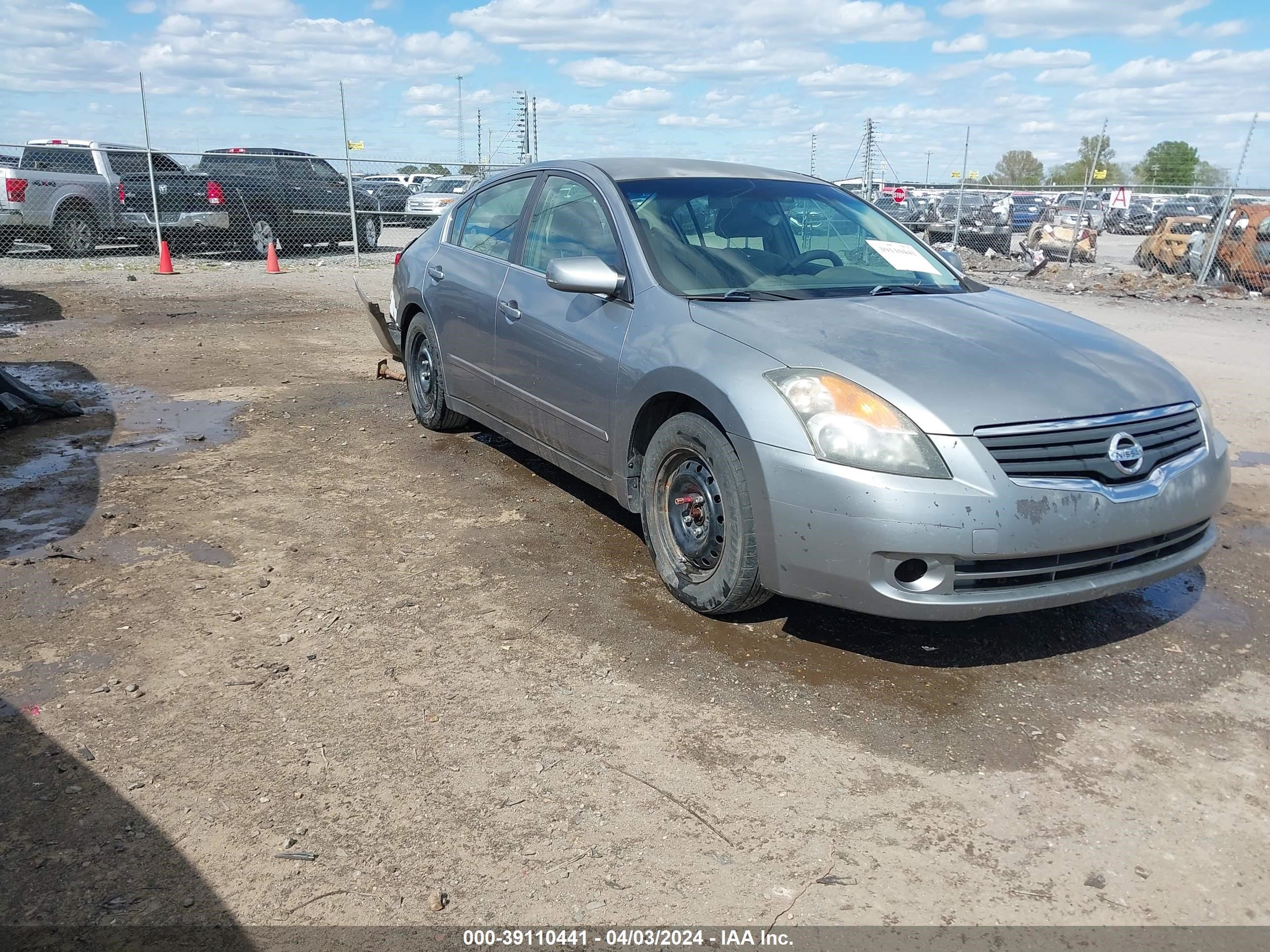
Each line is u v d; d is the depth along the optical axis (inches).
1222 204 693.3
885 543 120.0
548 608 148.7
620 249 165.0
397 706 121.2
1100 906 92.0
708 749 114.4
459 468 213.9
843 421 123.3
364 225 748.6
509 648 136.0
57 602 145.1
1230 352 406.6
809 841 99.7
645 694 125.8
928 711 124.4
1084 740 119.4
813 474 123.6
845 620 147.9
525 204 199.8
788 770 111.1
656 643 139.1
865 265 175.0
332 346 360.2
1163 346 419.2
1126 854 99.2
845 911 90.3
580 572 162.2
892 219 195.9
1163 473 131.3
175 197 644.7
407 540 173.3
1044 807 106.3
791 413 126.9
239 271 611.2
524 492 199.6
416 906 89.4
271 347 353.1
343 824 99.7
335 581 155.7
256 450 223.5
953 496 118.9
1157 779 112.0
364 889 91.2
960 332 142.5
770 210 179.3
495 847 97.2
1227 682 134.6
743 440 130.2
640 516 175.5
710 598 141.4
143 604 145.5
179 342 357.7
